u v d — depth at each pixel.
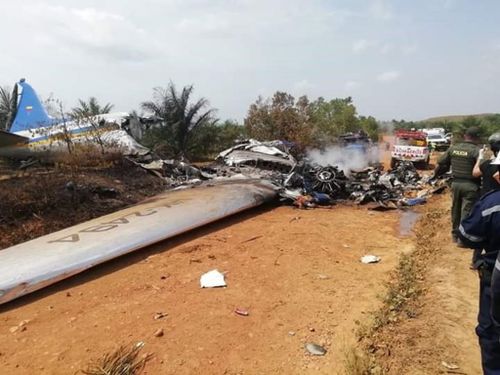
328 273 5.78
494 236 2.62
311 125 23.11
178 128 21.42
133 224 6.93
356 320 4.40
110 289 5.14
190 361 3.63
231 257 6.33
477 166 5.82
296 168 11.79
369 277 5.68
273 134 22.33
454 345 3.69
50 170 10.37
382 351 3.71
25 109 14.90
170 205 8.25
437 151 31.81
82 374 3.42
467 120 36.62
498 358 2.72
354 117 33.94
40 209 7.62
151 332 4.09
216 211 8.12
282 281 5.45
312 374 3.50
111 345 3.86
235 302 4.79
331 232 7.95
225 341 3.96
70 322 4.32
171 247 6.79
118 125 13.16
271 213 9.59
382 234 7.93
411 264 5.93
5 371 3.48
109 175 10.62
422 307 4.49
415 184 13.89
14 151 11.97
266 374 3.50
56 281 5.19
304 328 4.25
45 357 3.68
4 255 5.66
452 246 6.55
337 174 11.84
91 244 5.98
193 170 12.79
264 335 4.09
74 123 12.70
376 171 14.26
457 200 6.30
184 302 4.77
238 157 13.37
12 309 4.67
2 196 7.40
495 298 2.49
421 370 3.36
